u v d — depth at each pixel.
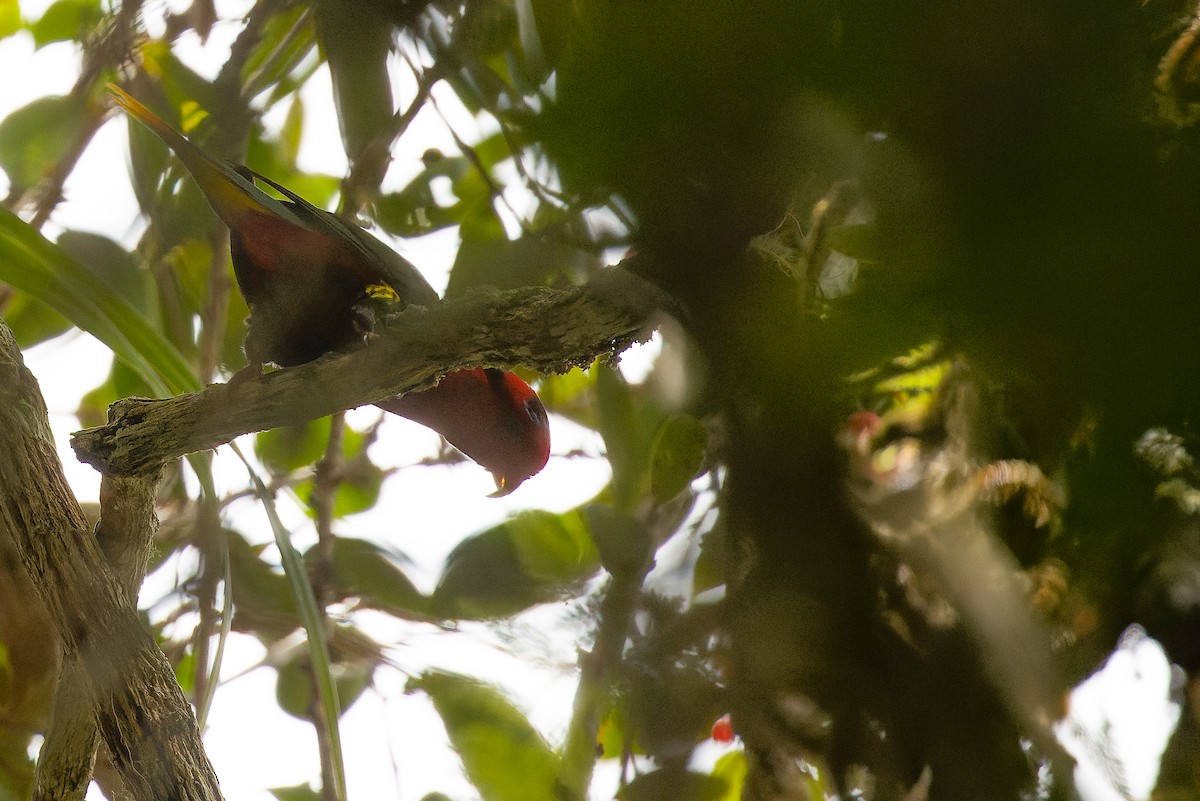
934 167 1.44
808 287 1.81
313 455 9.41
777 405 1.82
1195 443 1.53
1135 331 1.33
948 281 1.43
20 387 5.11
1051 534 2.72
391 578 8.69
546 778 6.96
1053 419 1.70
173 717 4.78
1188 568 2.44
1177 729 3.51
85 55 7.51
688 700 3.22
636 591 3.38
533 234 2.75
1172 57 1.74
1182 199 1.35
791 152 1.51
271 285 7.20
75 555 4.92
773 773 3.25
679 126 1.53
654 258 1.86
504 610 7.47
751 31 1.47
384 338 5.41
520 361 5.25
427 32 2.44
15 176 8.48
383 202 7.35
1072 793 2.38
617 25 1.52
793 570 2.17
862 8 1.46
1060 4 1.46
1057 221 1.38
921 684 2.45
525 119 1.65
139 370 5.80
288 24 7.50
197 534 7.98
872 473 3.05
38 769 5.31
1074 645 2.94
